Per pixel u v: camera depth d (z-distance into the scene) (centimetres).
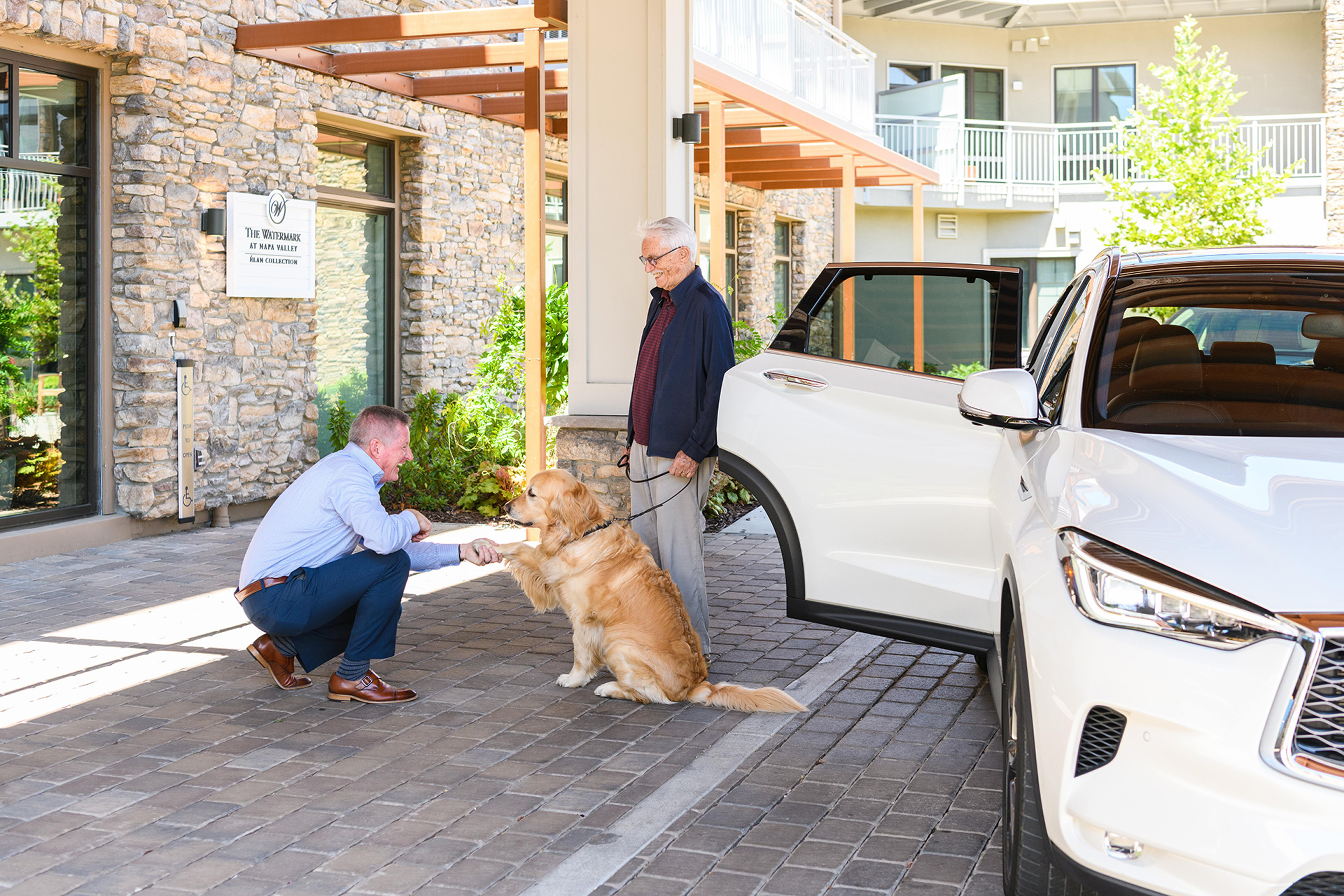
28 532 782
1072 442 315
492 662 547
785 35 1352
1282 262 374
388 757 418
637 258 780
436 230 1148
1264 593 225
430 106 1125
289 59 948
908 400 430
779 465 452
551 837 347
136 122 835
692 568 536
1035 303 2331
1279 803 217
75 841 343
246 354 934
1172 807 226
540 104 809
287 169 962
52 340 817
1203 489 258
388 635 485
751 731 449
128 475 854
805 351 480
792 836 348
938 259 2330
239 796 379
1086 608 245
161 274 853
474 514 966
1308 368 338
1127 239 1719
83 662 541
